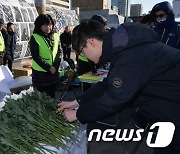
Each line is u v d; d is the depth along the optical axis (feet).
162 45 4.07
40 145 4.08
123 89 3.68
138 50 3.72
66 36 35.94
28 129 4.23
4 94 7.65
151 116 4.40
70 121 4.85
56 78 10.31
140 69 3.67
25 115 4.42
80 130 5.08
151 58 3.77
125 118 12.16
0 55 23.26
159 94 4.08
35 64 9.82
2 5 34.27
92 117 4.06
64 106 5.07
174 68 3.98
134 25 3.87
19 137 3.92
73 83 14.17
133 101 4.19
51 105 5.15
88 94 4.98
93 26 4.01
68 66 15.28
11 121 4.21
